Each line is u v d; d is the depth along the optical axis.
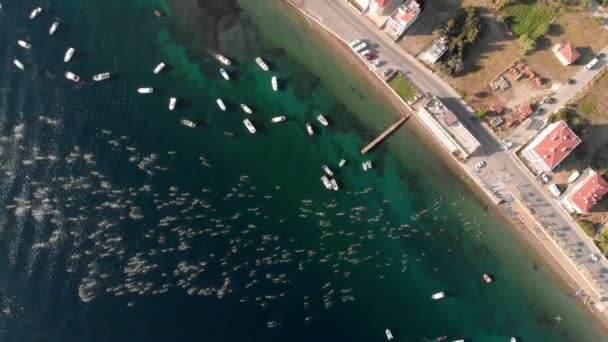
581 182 89.50
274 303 88.94
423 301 91.25
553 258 91.62
